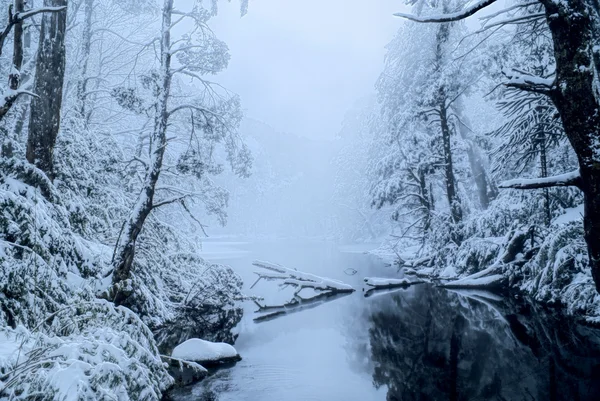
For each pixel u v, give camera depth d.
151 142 10.27
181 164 10.46
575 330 9.90
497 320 11.50
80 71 14.26
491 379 7.22
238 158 12.07
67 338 4.47
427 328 11.30
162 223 13.48
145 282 11.62
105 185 12.62
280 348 9.77
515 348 8.88
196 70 10.59
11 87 6.73
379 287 18.75
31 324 5.79
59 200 8.19
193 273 14.89
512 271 15.88
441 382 7.25
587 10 4.64
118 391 3.81
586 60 4.63
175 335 10.65
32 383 3.51
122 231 9.18
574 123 4.77
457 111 23.97
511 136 15.14
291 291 18.67
